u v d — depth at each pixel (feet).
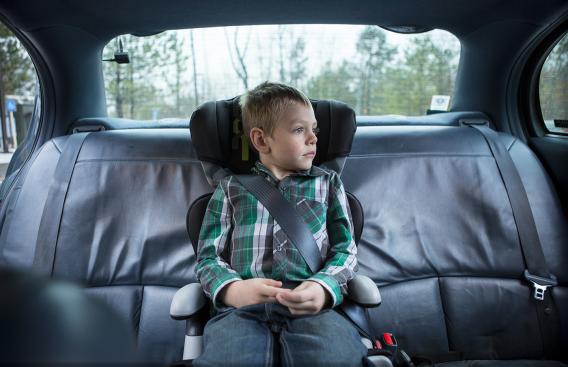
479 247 5.17
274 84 4.23
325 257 3.86
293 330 3.18
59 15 5.33
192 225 4.11
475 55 6.37
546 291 4.94
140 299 4.97
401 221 5.25
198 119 4.39
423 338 4.93
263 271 3.65
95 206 5.20
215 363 2.91
